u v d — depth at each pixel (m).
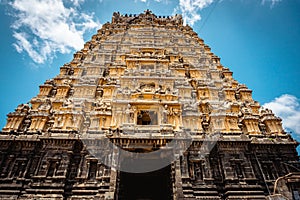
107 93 34.66
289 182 25.30
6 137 27.05
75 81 37.50
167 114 30.30
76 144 27.42
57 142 26.94
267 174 26.58
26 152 26.62
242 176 25.67
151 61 39.72
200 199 23.91
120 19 59.50
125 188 29.69
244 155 27.17
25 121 30.36
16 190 23.69
